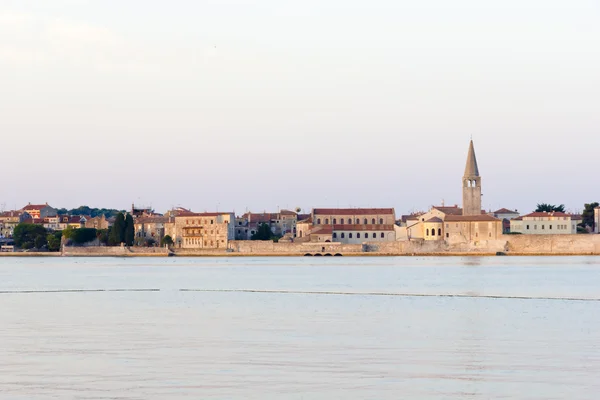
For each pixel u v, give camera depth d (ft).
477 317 580.30
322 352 422.82
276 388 341.41
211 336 483.51
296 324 542.57
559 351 422.00
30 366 387.75
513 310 632.38
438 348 434.30
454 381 352.90
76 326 536.42
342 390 337.72
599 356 406.41
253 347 440.04
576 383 347.97
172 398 326.03
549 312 615.16
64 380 357.00
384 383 350.02
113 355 416.87
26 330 516.32
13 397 328.70
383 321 558.15
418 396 328.49
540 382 350.23
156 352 425.28
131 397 327.88
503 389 338.75
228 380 355.77
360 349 432.25
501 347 436.35
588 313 606.14
